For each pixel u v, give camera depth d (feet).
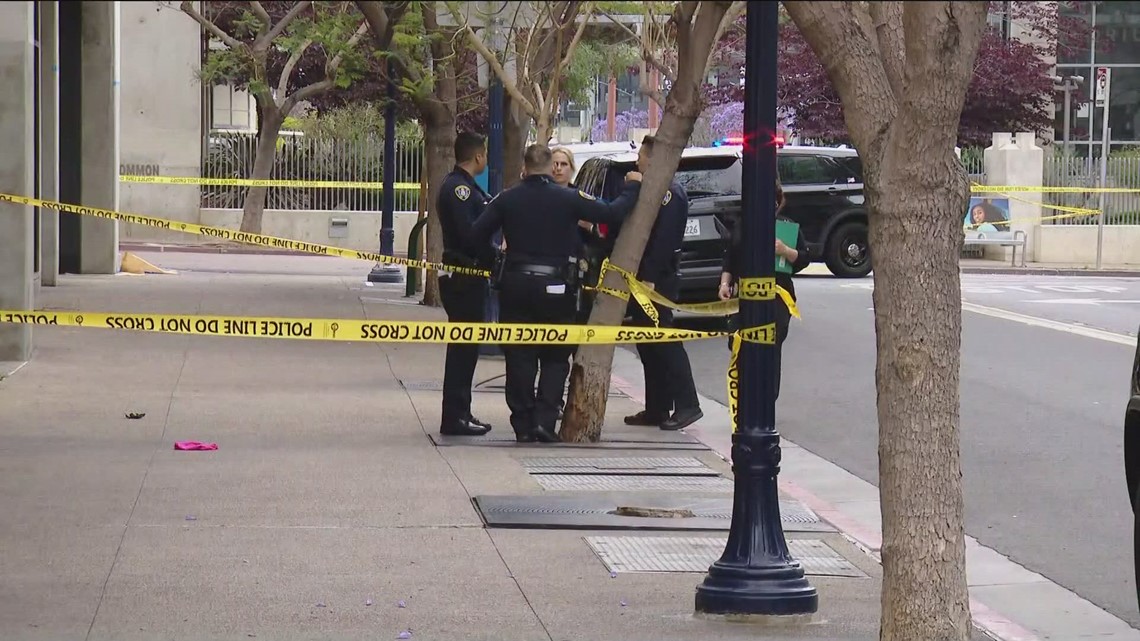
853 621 42.22
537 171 66.03
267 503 53.93
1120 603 46.70
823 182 158.61
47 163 120.57
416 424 71.61
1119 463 67.56
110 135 141.69
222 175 215.92
